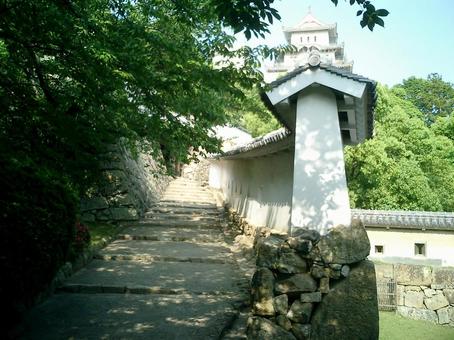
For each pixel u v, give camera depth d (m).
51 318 4.77
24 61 4.98
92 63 4.33
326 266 4.59
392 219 12.55
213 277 6.87
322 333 4.50
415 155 17.86
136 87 5.83
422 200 15.83
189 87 5.27
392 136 17.19
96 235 9.08
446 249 12.27
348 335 4.50
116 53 4.29
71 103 5.35
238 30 3.65
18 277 3.56
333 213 4.92
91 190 10.85
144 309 5.25
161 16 5.86
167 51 5.03
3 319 4.01
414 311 10.09
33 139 5.38
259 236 8.03
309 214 4.93
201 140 6.88
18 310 4.34
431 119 35.03
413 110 20.06
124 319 4.86
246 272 7.23
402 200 16.05
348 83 4.74
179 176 27.88
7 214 3.50
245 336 4.54
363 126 5.77
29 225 3.67
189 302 5.59
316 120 5.07
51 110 4.87
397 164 16.06
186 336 4.42
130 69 4.55
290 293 4.58
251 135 22.48
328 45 36.91
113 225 10.62
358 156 15.14
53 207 4.18
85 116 5.80
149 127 6.55
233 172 14.56
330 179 4.98
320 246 4.64
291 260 4.61
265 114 9.17
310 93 5.11
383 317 9.91
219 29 5.71
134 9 5.82
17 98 4.83
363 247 4.70
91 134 5.56
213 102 7.02
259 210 9.37
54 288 5.78
